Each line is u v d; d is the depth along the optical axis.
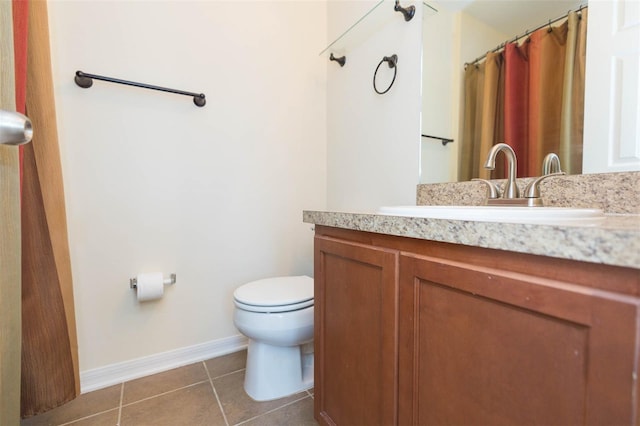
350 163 1.74
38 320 0.94
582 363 0.39
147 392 1.27
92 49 1.25
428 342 0.61
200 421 1.11
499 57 1.08
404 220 0.63
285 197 1.78
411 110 1.36
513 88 1.04
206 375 1.40
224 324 1.61
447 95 1.24
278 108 1.74
